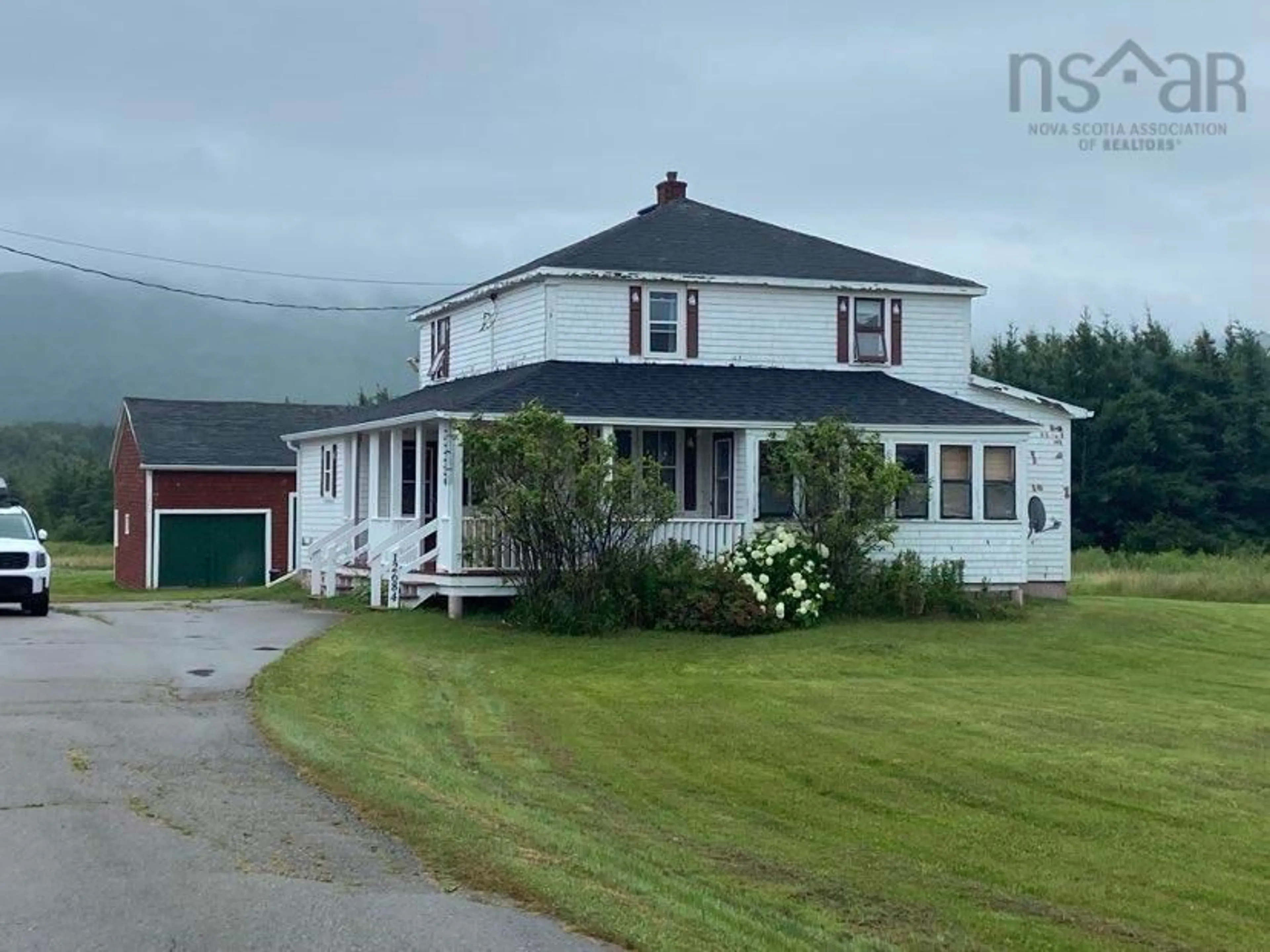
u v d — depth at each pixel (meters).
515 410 25.47
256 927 7.28
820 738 15.33
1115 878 10.55
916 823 11.99
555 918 7.60
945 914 9.62
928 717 16.62
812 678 19.83
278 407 48.28
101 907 7.56
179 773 11.09
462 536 24.89
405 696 17.09
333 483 34.91
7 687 15.67
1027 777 13.59
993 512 27.98
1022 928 9.37
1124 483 59.66
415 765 12.60
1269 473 60.78
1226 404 61.44
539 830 10.22
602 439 24.55
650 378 28.56
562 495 23.70
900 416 27.73
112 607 28.17
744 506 26.97
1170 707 17.80
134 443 45.41
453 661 20.27
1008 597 27.86
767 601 24.05
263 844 8.95
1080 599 30.64
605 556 24.02
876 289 30.98
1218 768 14.07
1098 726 16.27
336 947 7.00
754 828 11.76
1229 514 60.94
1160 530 58.88
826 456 25.64
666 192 34.91
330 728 14.07
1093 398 61.53
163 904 7.62
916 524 27.41
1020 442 28.12
